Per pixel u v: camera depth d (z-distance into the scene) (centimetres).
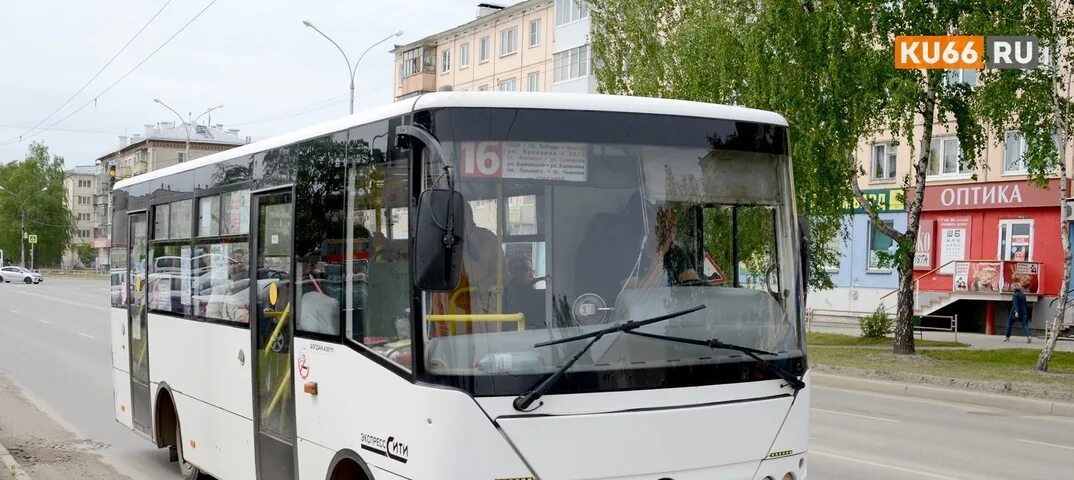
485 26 6256
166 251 950
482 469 473
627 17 3403
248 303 742
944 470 1028
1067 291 2041
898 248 2364
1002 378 1883
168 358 931
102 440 1181
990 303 3428
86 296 5456
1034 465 1077
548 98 523
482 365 482
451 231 462
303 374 639
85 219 17062
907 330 2339
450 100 508
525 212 507
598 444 488
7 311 3884
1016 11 2114
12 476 941
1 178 13250
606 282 513
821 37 2203
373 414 543
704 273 538
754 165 566
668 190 538
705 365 517
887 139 3922
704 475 510
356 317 568
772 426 532
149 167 10438
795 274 567
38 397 1539
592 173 523
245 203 756
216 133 10788
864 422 1412
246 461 745
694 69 2581
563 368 487
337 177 604
